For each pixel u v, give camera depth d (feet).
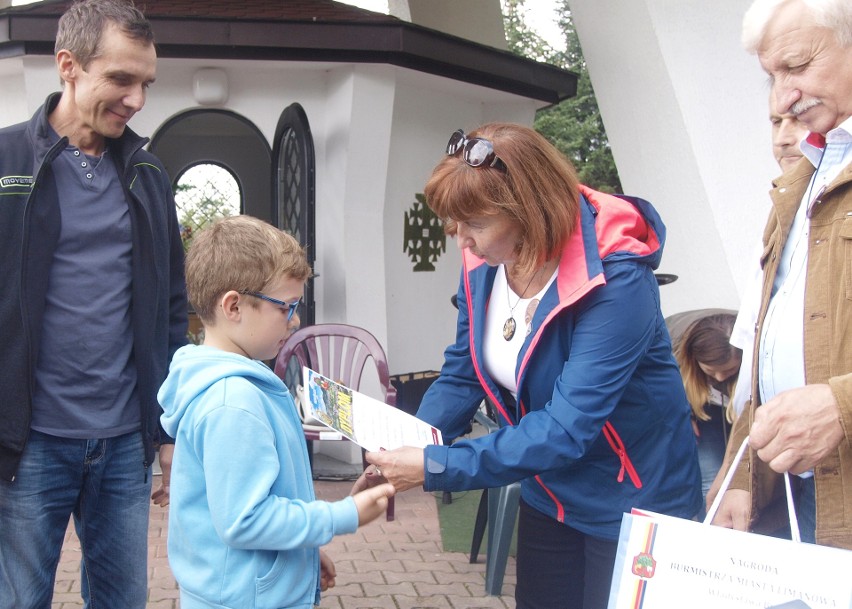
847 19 5.51
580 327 6.34
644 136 17.11
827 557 4.74
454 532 16.31
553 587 7.43
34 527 7.98
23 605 8.02
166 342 8.74
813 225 5.92
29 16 17.56
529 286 6.72
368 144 19.51
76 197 7.99
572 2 17.98
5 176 7.66
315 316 20.72
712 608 4.98
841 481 5.68
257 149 37.63
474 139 6.24
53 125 8.07
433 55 19.53
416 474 6.21
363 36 18.39
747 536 4.96
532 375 6.70
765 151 15.64
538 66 22.50
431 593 13.37
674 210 16.71
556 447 6.15
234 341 6.29
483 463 6.17
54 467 8.02
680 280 16.76
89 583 8.71
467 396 7.94
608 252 6.32
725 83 15.81
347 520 6.03
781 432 5.31
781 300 6.25
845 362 5.62
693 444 7.05
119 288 8.21
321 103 20.33
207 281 6.18
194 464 6.00
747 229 15.83
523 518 7.66
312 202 18.90
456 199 6.22
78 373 8.00
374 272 20.24
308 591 6.27
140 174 8.48
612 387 6.22
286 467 6.12
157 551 14.90
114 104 7.84
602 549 6.92
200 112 20.25
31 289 7.69
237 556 5.94
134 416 8.39
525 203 6.12
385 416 6.77
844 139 5.85
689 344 11.19
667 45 16.12
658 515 5.31
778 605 4.80
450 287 24.16
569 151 56.13
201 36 18.01
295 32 18.22
